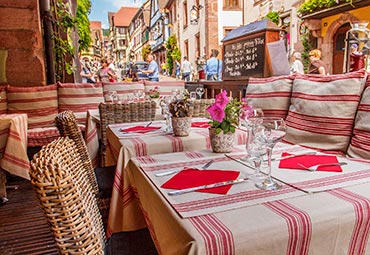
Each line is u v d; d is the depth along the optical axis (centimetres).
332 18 712
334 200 92
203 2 1267
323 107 198
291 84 236
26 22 391
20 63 399
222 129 152
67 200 68
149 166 133
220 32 1227
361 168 122
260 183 107
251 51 339
